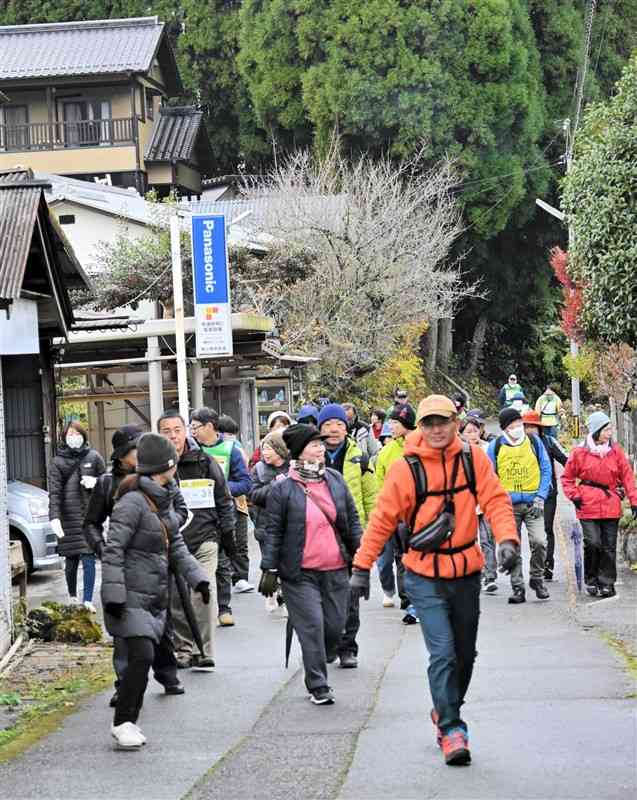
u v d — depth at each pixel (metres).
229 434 14.48
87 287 15.33
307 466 9.41
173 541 8.73
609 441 14.62
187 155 52.66
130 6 58.38
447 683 7.21
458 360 59.19
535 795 6.51
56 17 58.69
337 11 48.53
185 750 7.91
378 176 41.59
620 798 6.40
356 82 47.53
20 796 7.00
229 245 35.25
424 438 7.42
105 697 9.86
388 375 41.94
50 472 14.63
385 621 13.30
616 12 55.72
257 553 20.19
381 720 8.48
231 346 21.61
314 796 6.71
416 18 47.62
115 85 51.75
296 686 9.87
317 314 36.88
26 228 12.23
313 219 37.69
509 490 14.31
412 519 7.42
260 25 51.12
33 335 12.59
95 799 6.87
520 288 55.84
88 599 14.53
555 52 53.03
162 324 22.91
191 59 57.59
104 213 36.25
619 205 18.53
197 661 10.58
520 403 20.41
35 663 11.28
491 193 49.28
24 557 17.08
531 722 8.13
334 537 9.33
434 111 47.84
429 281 40.69
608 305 19.02
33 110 51.97
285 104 51.31
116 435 10.11
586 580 14.91
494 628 12.56
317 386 36.88
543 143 53.12
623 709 8.45
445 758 7.17
